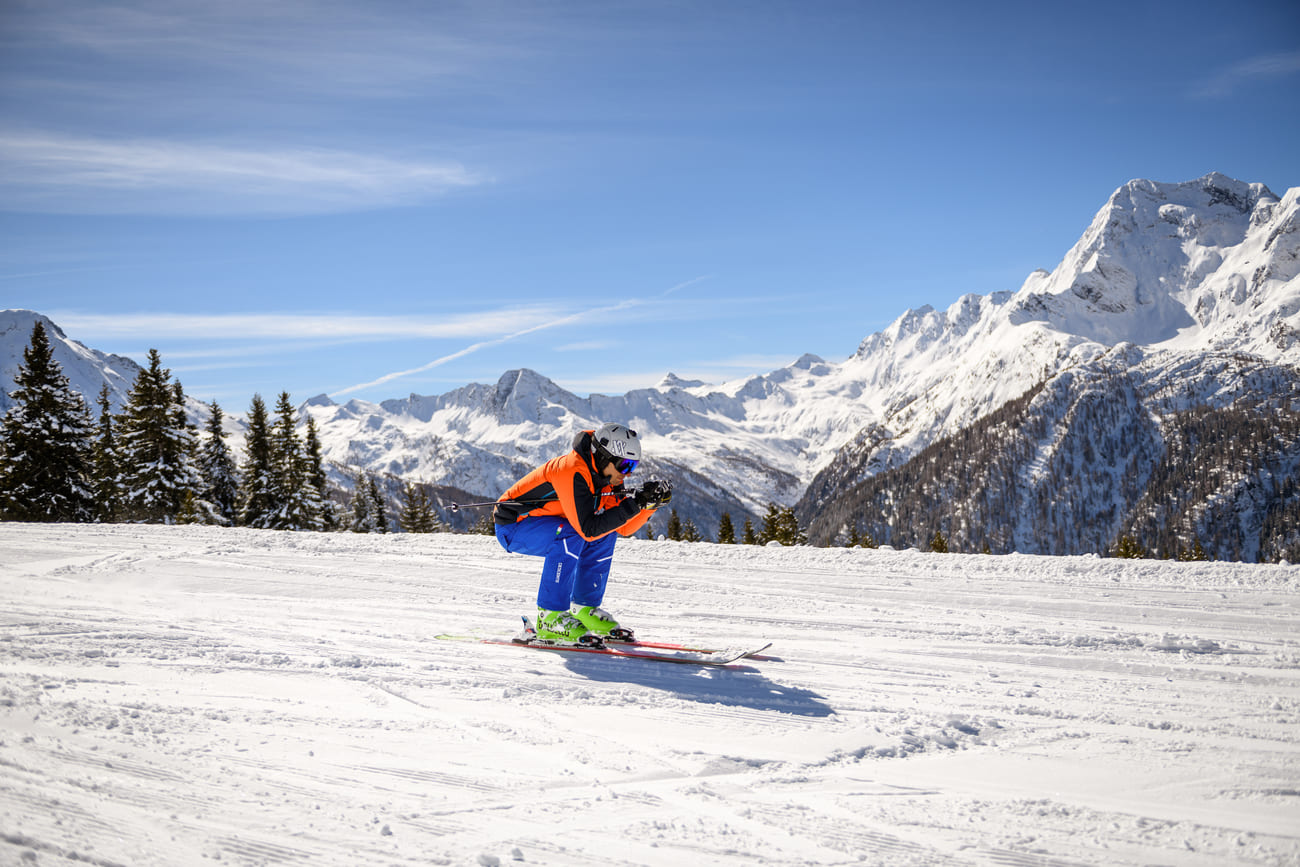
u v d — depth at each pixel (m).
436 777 3.08
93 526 12.16
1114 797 3.02
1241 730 3.80
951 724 3.92
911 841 2.63
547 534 5.65
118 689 4.03
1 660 4.50
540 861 2.41
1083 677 4.81
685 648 5.52
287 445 34.38
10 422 29.47
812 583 8.20
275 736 3.46
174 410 32.41
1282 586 7.54
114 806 2.59
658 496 5.54
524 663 5.04
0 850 2.18
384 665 4.88
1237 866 2.46
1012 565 8.94
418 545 10.57
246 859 2.31
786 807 2.90
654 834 2.64
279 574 8.65
